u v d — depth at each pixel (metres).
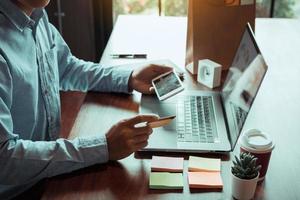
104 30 2.82
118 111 1.27
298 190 0.94
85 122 1.21
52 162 0.98
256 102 1.29
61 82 1.50
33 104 1.18
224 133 1.12
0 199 1.23
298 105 1.28
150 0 2.76
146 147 1.05
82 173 0.99
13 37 1.14
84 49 2.85
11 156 0.98
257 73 1.00
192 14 1.40
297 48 1.72
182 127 1.15
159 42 1.79
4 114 1.01
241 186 0.88
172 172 0.99
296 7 2.63
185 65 1.53
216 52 1.46
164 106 1.27
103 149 1.01
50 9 2.71
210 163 1.01
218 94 1.34
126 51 1.69
